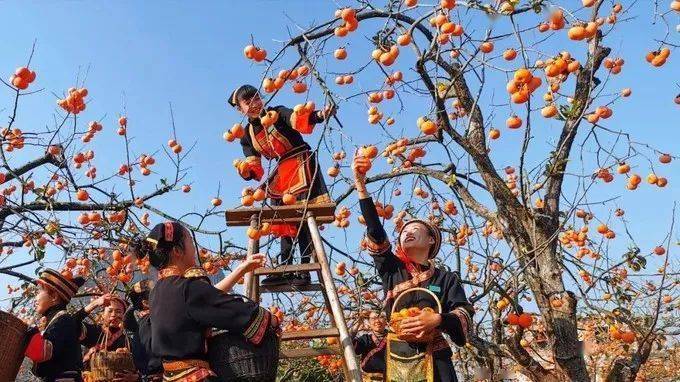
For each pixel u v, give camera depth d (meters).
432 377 3.15
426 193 6.14
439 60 4.93
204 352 2.71
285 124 4.21
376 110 4.68
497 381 5.50
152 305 2.78
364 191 3.60
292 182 4.13
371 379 4.66
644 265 4.95
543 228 4.70
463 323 3.13
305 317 7.10
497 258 5.60
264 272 3.70
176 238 2.87
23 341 3.50
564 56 4.27
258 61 4.11
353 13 4.13
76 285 4.43
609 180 4.71
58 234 5.98
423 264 3.51
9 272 6.46
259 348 2.69
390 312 3.44
